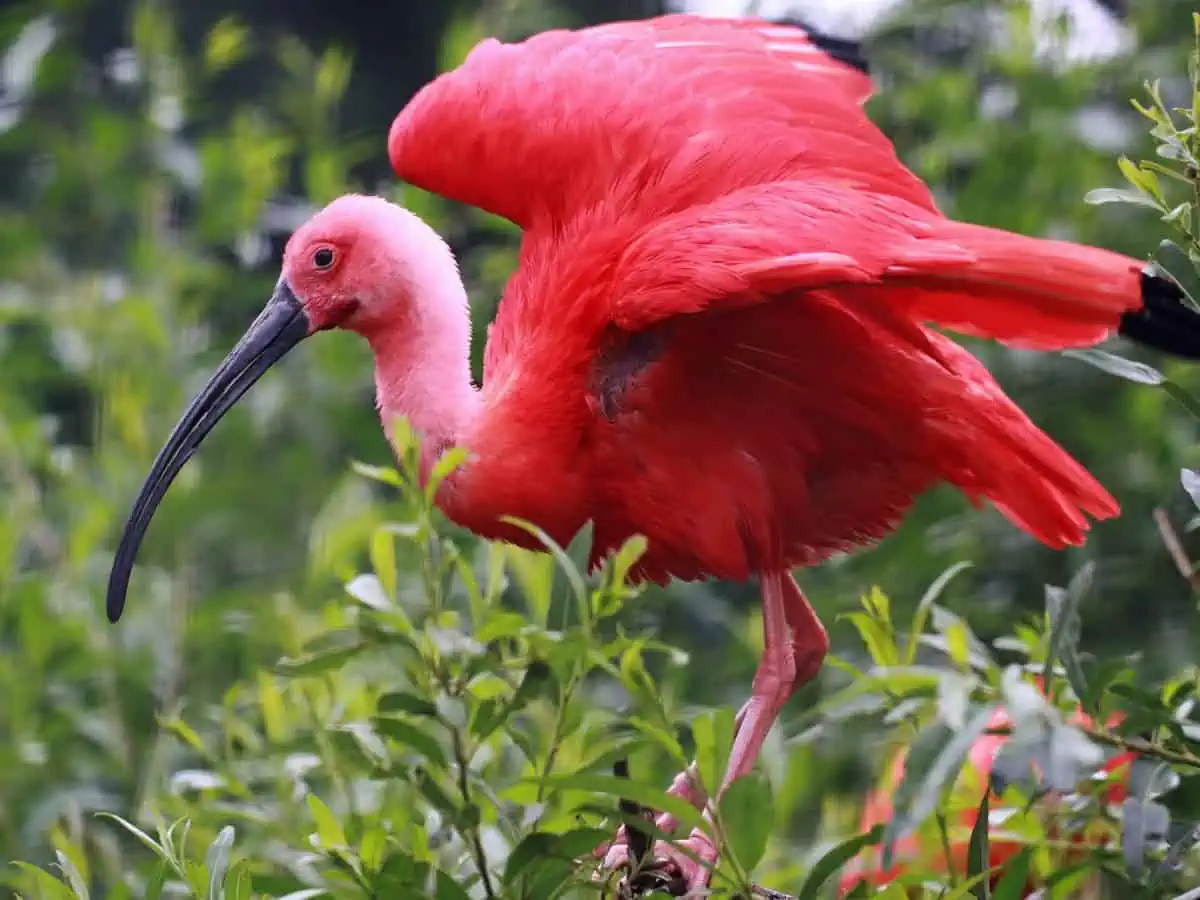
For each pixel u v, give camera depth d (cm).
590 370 1015
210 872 804
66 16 1775
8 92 1730
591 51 1088
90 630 1360
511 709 748
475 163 1077
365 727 839
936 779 645
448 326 1085
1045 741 642
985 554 1330
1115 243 1377
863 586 1325
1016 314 962
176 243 1627
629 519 1042
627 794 724
